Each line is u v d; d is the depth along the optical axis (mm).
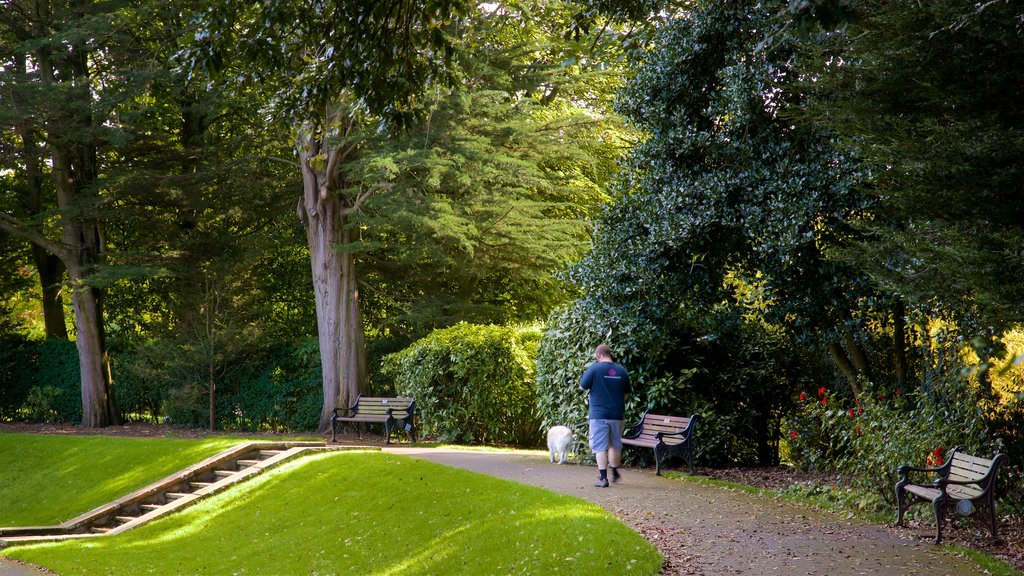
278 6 7379
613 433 10836
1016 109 6176
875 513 9180
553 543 7957
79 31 20016
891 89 7141
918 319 10000
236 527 11922
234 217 23703
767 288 11570
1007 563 7086
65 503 15359
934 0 6199
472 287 23453
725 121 11570
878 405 10258
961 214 6227
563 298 23844
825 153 10422
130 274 21047
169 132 23750
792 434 12719
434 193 20141
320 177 20516
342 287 20641
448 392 17781
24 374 26203
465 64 18609
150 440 17766
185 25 19047
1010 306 6078
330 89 8156
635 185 12570
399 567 8797
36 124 20641
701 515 9062
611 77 22469
